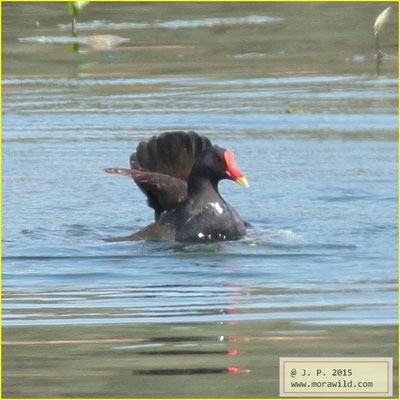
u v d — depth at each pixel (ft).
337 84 112.88
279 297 57.21
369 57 123.85
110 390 42.86
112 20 144.15
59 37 133.59
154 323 52.54
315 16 145.38
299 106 104.78
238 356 46.98
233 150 92.17
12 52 126.41
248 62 122.83
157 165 74.95
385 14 123.03
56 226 75.05
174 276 62.34
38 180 86.02
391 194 81.61
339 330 50.65
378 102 106.22
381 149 92.38
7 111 104.37
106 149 92.53
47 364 46.26
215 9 151.64
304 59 123.34
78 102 107.45
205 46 130.00
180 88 112.27
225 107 104.63
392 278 60.95
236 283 60.54
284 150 92.43
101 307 55.93
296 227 73.87
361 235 71.56
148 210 79.97
